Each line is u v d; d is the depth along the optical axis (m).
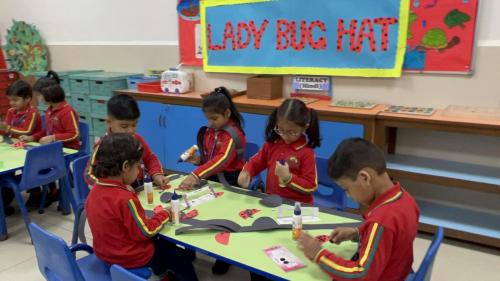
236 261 1.33
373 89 2.98
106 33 4.55
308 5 3.07
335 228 1.52
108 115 2.04
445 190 2.89
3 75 5.37
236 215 1.67
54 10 4.98
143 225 1.48
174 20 3.96
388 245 1.09
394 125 2.56
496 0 2.45
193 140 3.56
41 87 3.21
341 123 2.72
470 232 2.47
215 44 3.66
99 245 1.52
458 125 2.35
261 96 3.25
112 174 1.50
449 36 2.61
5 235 2.70
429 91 2.77
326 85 3.15
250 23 3.40
